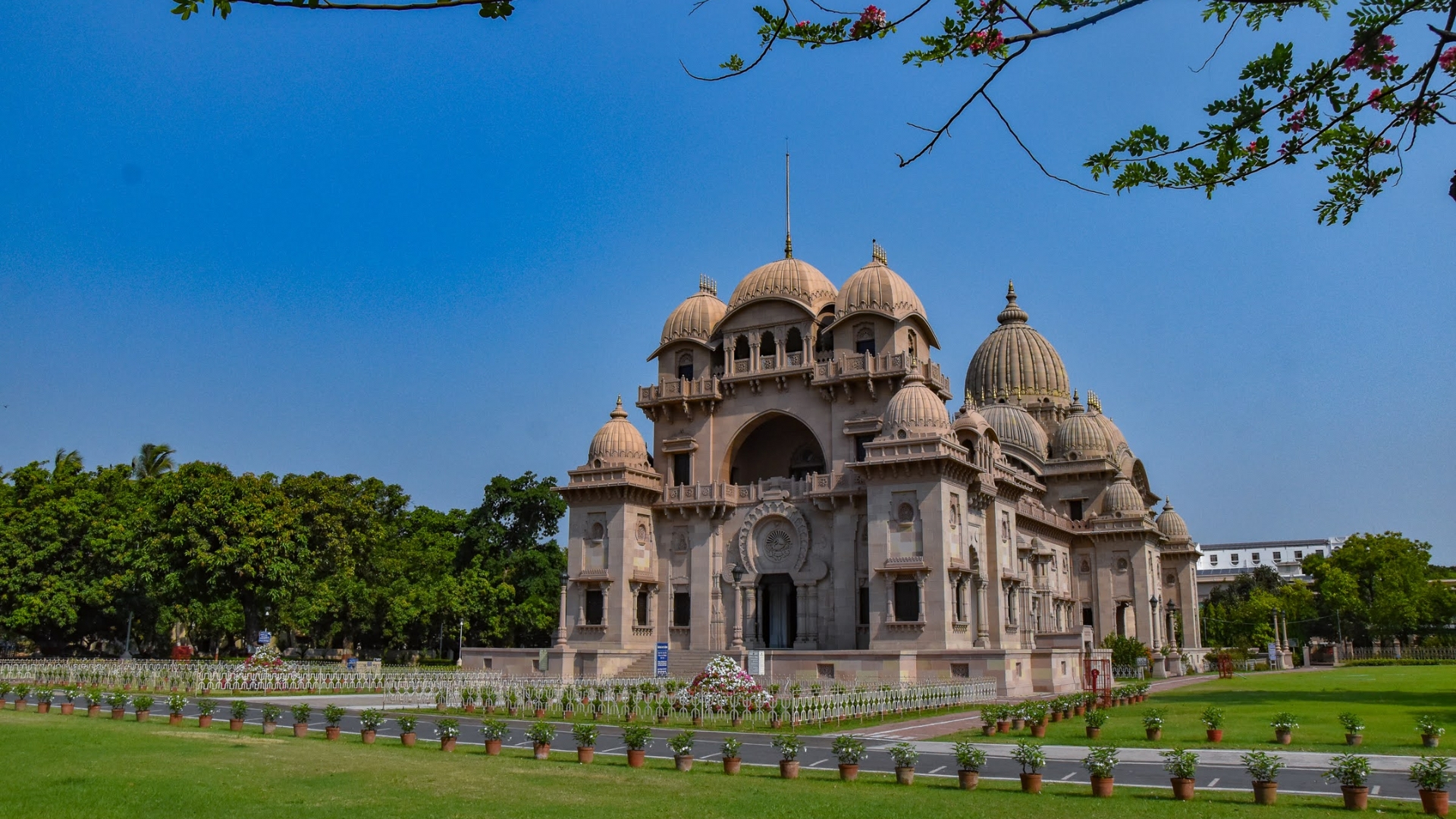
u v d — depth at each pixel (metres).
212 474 78.00
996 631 69.94
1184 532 112.31
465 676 64.25
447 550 108.75
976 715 48.44
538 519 102.06
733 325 77.81
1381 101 10.60
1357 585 135.88
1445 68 10.23
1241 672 102.19
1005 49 9.74
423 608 94.94
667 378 79.81
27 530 82.50
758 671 52.75
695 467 77.00
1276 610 126.69
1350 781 23.16
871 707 46.50
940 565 62.47
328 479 81.56
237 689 58.12
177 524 74.25
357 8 7.94
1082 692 60.03
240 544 73.75
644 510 75.75
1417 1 9.97
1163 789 26.34
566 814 20.84
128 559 80.38
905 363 69.62
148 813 20.27
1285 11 10.17
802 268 78.56
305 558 77.69
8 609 83.12
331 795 22.62
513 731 40.09
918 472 64.06
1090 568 99.38
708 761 31.14
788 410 74.44
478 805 21.72
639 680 59.31
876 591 64.12
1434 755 31.92
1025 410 108.94
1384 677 81.12
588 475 75.50
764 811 21.67
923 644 62.19
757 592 72.69
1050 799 24.11
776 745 28.17
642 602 75.00
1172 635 101.44
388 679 61.09
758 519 73.25
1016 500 77.69
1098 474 101.88
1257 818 21.73
